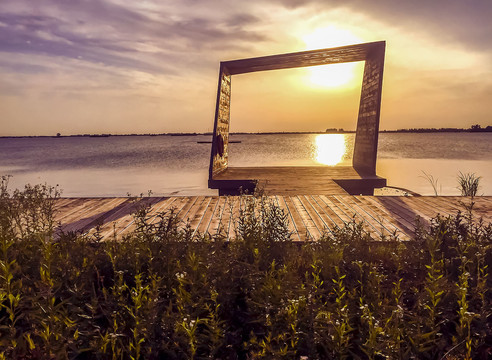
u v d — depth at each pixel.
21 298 2.51
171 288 2.90
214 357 2.29
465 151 55.28
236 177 13.70
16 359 2.11
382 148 69.06
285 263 3.36
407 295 3.02
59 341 2.10
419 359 2.13
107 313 2.51
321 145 115.19
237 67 14.86
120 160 49.78
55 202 8.01
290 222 6.08
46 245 3.26
